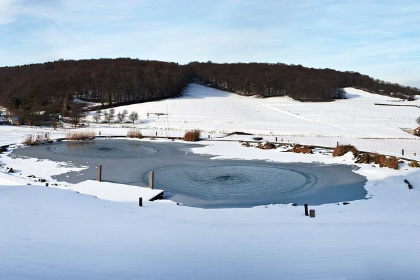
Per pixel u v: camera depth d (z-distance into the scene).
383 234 11.49
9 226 11.19
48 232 10.91
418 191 21.72
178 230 12.30
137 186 22.17
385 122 69.69
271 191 22.52
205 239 11.20
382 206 18.00
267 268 8.38
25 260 8.20
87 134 49.41
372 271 7.92
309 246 10.27
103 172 27.47
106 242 10.33
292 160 33.00
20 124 64.12
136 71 139.75
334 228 12.59
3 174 25.11
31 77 137.62
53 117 77.12
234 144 43.34
